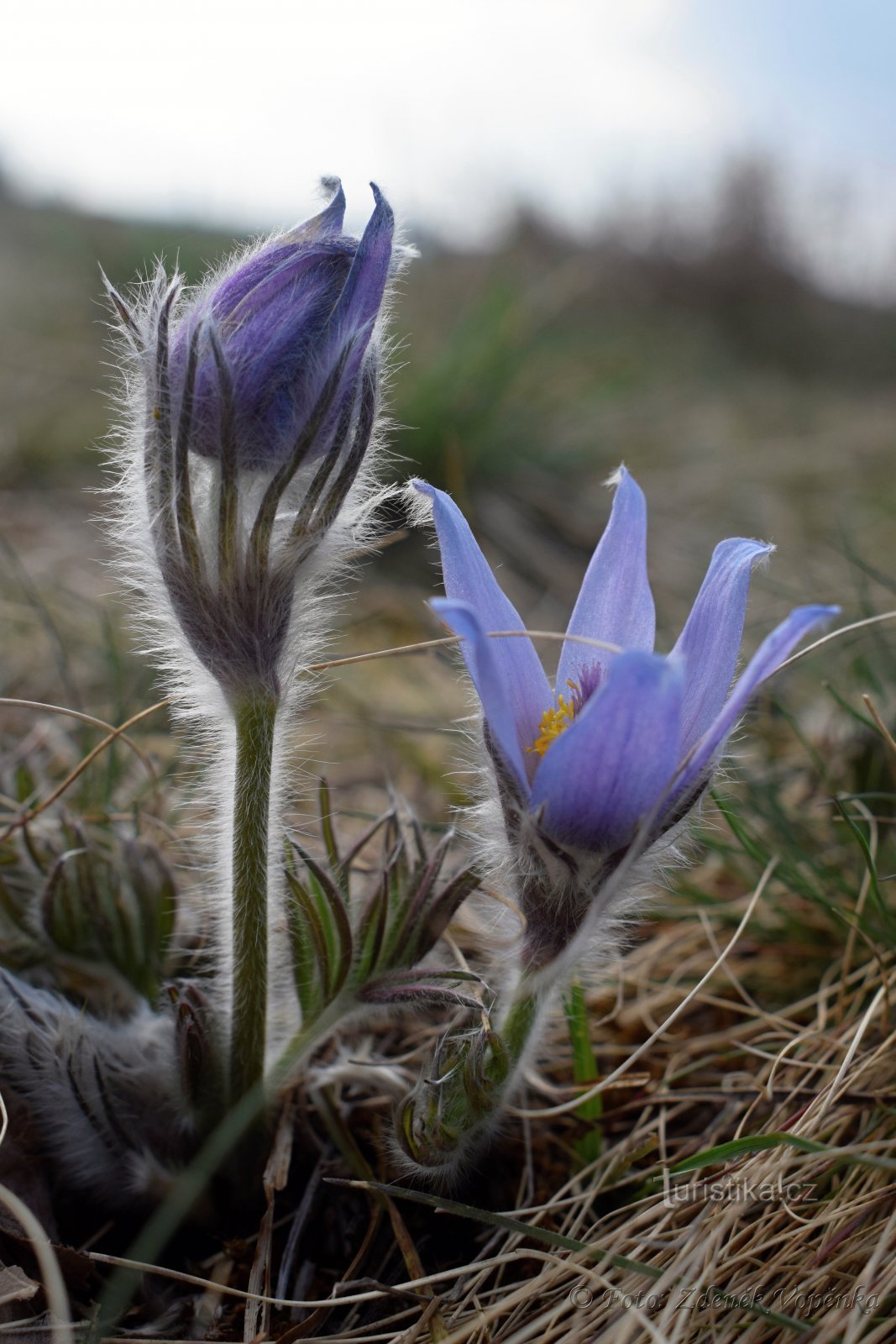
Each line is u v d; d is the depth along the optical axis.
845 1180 0.30
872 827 0.36
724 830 0.39
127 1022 0.32
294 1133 0.31
